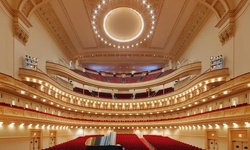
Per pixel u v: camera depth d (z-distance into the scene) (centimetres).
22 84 1631
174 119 2689
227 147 1476
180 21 2616
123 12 2639
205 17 2228
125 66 4269
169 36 3044
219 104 1911
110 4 2447
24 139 1556
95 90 3997
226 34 1758
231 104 1698
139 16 2688
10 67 1634
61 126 2428
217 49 1975
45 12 2273
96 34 3014
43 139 1898
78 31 2919
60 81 2959
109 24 2841
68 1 2275
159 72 4088
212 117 1611
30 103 2031
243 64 1520
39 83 2088
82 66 4119
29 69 1836
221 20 1792
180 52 3300
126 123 3284
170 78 3050
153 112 3256
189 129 2303
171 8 2412
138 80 4178
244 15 1525
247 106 1196
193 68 2442
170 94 3008
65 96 2939
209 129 1769
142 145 1720
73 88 3550
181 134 2612
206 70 2228
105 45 3353
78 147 1495
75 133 2970
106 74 4306
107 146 810
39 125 1781
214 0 1841
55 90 2578
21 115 1405
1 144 1261
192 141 2186
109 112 3447
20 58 1803
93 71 4184
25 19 1798
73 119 2680
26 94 1756
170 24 2739
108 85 3647
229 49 1736
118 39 3142
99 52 3556
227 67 1769
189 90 2509
